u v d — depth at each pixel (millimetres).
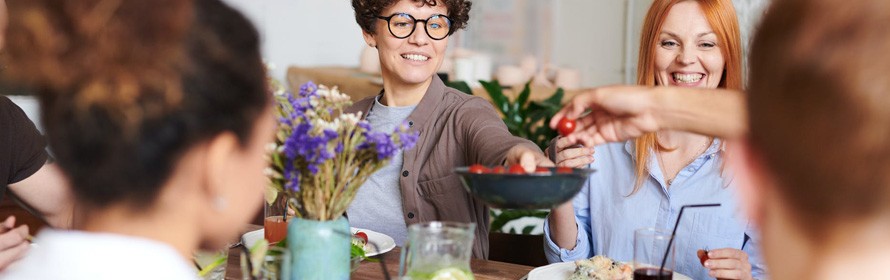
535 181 1271
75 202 813
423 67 2232
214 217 833
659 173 2158
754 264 2098
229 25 787
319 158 1425
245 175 829
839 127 362
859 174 362
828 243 389
